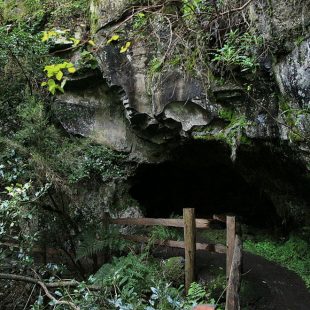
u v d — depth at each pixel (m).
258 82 5.72
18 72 7.32
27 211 5.96
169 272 5.86
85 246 6.49
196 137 6.76
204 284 5.65
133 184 8.44
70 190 6.43
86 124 8.02
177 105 6.73
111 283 5.20
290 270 6.48
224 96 6.19
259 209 8.60
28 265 6.02
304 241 6.92
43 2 8.39
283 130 5.46
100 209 7.74
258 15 5.27
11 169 6.41
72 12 8.05
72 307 4.85
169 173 8.67
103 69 7.23
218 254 6.77
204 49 5.91
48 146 6.43
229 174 8.65
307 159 5.23
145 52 6.98
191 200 9.46
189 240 5.73
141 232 7.62
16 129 7.06
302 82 4.86
